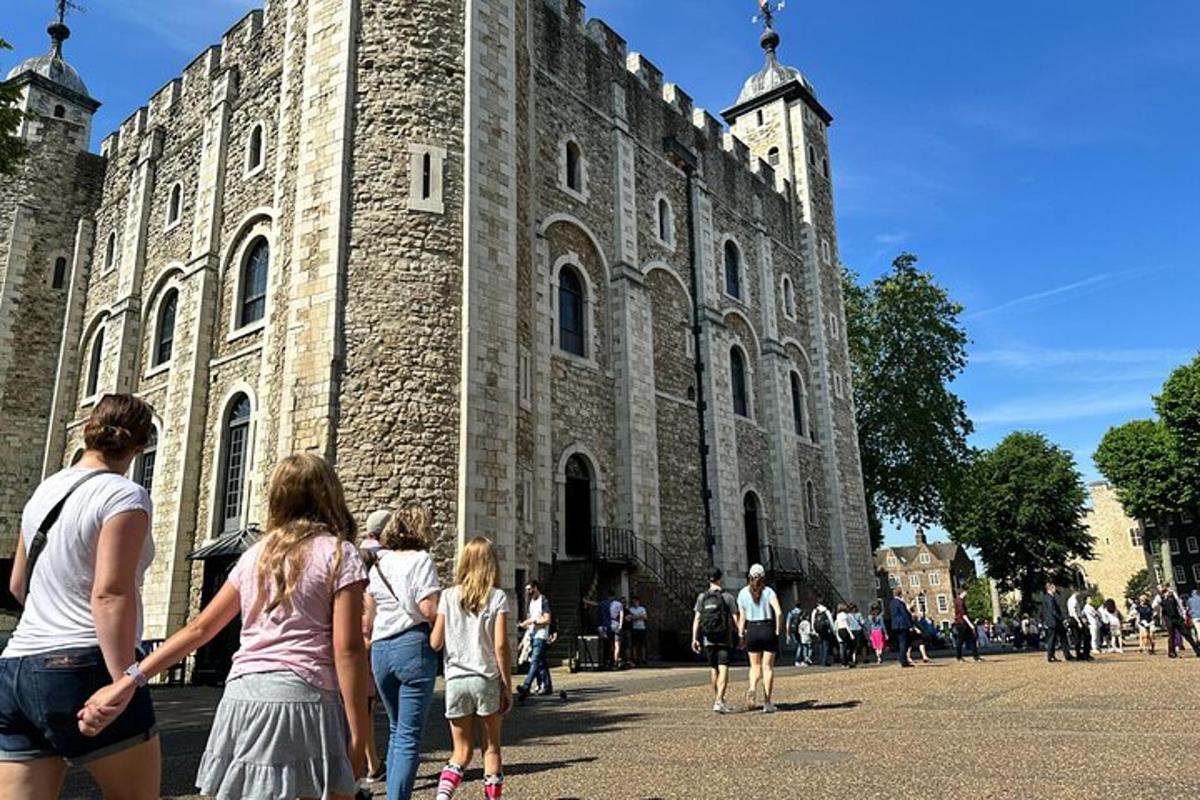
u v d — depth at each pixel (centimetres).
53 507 297
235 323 1891
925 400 3584
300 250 1554
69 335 2494
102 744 279
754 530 2562
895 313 3694
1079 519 5109
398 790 434
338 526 318
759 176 3050
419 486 1420
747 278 2808
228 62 2191
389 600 472
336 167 1550
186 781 598
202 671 1555
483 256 1581
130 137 2591
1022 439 5128
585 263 2136
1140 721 732
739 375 2689
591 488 2000
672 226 2484
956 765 554
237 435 1814
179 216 2217
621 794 503
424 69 1623
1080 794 457
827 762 581
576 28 2270
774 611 922
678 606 2031
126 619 284
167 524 1842
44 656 276
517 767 614
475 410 1492
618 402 2114
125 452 323
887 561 8881
